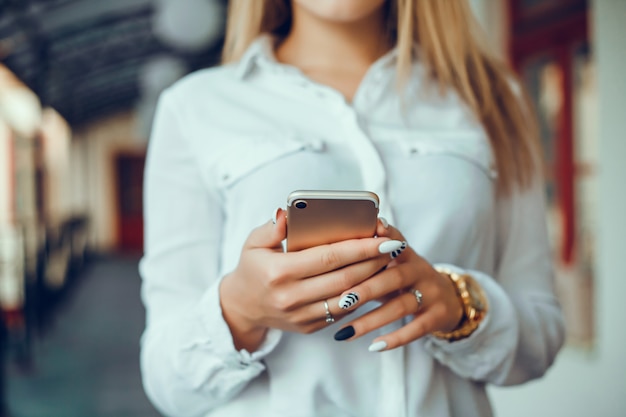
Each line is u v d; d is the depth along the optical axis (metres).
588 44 3.20
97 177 18.41
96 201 18.41
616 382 2.71
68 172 16.22
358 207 0.77
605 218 2.73
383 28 1.14
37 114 10.71
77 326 7.64
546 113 3.58
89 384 5.09
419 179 0.99
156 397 1.03
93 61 12.95
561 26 3.36
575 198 3.41
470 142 1.05
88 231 16.80
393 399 0.94
